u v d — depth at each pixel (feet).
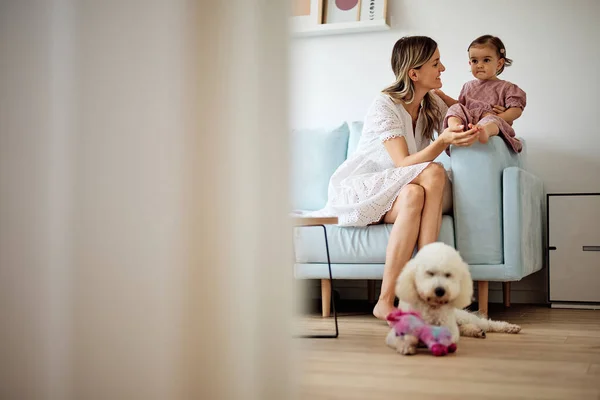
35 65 1.14
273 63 1.20
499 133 8.15
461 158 7.74
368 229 7.88
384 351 5.40
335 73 11.19
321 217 6.39
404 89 8.24
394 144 7.84
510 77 10.27
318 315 8.45
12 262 1.15
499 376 4.23
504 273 7.57
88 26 1.13
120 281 1.13
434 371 4.43
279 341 1.21
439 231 7.72
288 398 1.22
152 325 1.12
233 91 1.14
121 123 1.12
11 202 1.15
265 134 1.18
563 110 10.01
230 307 1.14
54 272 1.14
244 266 1.16
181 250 1.12
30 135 1.14
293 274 1.25
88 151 1.13
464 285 6.06
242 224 1.15
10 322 1.16
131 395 1.13
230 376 1.15
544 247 9.92
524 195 7.88
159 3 1.12
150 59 1.12
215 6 1.13
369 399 3.44
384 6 10.78
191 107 1.12
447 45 10.59
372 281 10.01
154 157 1.12
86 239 1.14
